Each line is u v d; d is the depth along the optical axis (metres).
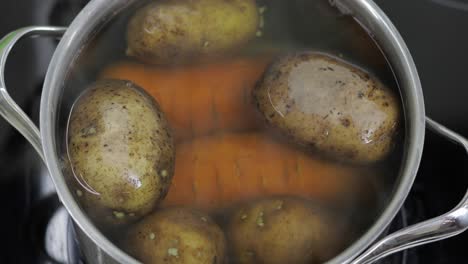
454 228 0.39
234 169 0.43
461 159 0.52
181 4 0.44
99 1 0.43
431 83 0.54
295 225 0.41
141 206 0.41
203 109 0.44
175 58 0.45
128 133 0.40
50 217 0.50
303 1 0.47
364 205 0.42
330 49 0.45
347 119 0.42
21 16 0.55
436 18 0.55
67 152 0.41
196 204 0.42
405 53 0.43
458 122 0.53
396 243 0.39
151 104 0.42
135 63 0.45
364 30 0.45
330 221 0.41
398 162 0.42
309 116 0.42
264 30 0.46
